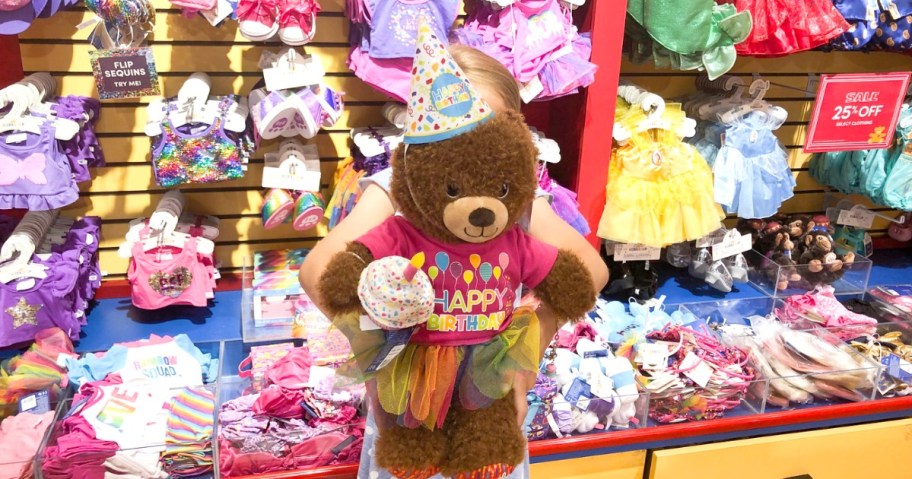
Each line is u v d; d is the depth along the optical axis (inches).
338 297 44.8
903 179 110.0
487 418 48.7
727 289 110.2
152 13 84.6
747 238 108.8
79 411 73.8
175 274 91.4
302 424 76.9
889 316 107.5
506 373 48.1
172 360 83.2
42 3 79.4
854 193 119.3
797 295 108.2
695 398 85.2
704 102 108.0
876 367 90.7
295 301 90.8
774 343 94.8
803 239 113.2
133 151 96.4
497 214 43.4
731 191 100.8
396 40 83.6
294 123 89.4
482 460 47.7
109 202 98.3
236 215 102.7
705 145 106.4
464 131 43.9
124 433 71.7
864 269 112.2
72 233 90.4
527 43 87.6
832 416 89.7
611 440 81.7
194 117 85.2
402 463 48.6
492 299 47.8
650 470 85.0
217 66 95.5
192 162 86.4
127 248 91.2
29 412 76.1
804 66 118.9
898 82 102.3
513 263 48.6
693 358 88.5
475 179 43.3
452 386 47.8
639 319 97.9
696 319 101.0
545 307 51.3
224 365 86.9
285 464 74.5
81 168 87.0
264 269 96.2
